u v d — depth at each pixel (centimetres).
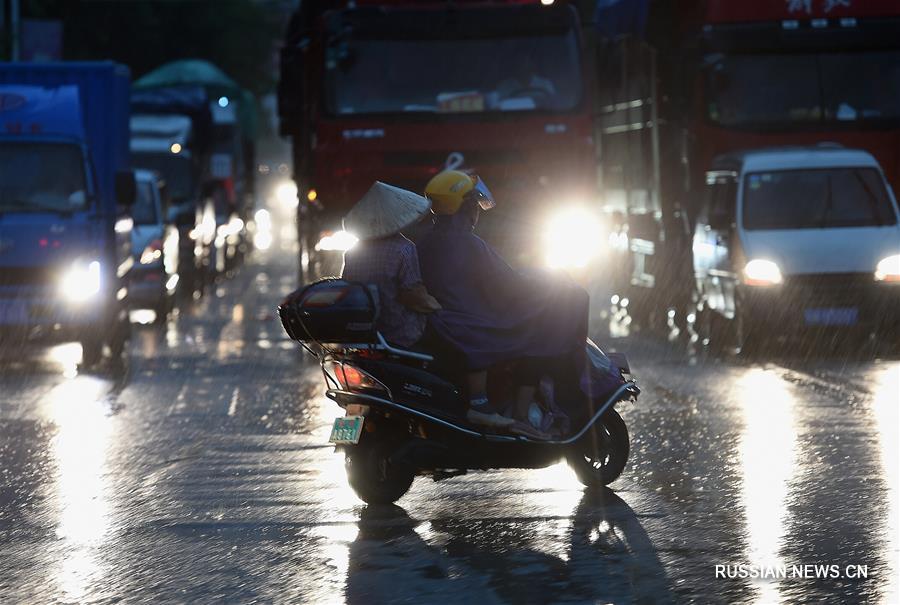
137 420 3469
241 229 12188
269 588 1866
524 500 2419
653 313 6103
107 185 5134
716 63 5562
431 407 2348
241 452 2973
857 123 5588
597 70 6862
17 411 3653
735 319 4975
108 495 2531
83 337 4806
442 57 4916
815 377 4159
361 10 4934
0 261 4738
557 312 2406
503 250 4797
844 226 5009
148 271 6462
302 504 2416
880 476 2573
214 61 16562
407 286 2325
